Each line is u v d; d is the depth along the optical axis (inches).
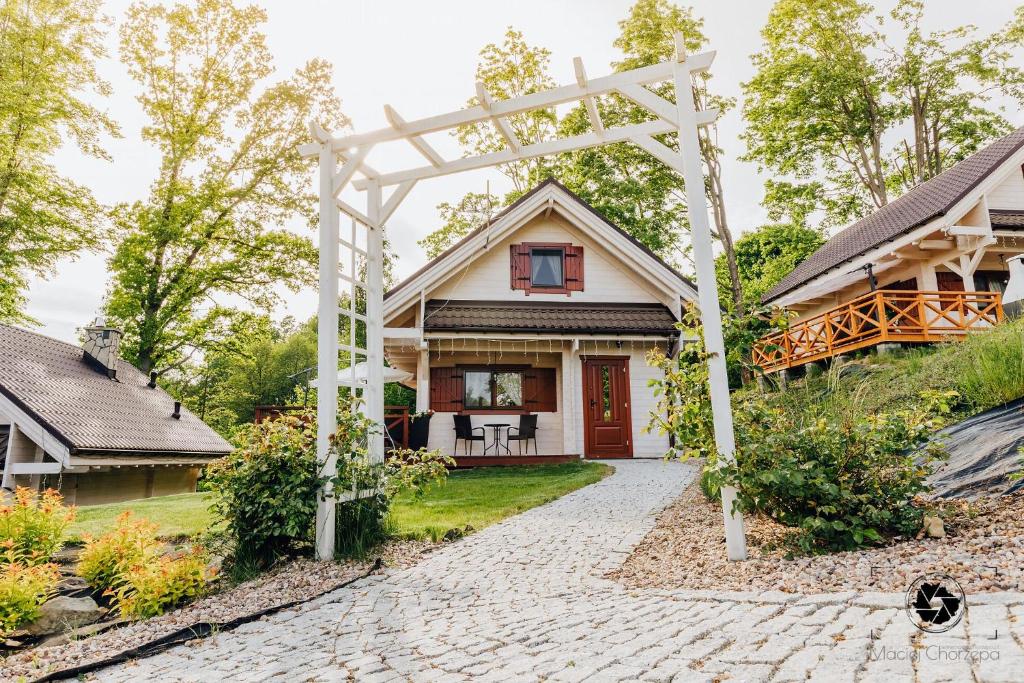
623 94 214.1
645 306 593.6
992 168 534.6
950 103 906.1
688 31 845.8
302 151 251.1
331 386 230.2
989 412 259.1
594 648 116.8
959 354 353.1
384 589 183.5
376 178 271.6
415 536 244.1
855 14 873.5
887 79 901.8
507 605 158.9
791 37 914.7
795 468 175.0
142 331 776.9
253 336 896.9
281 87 802.2
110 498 474.6
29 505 247.9
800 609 122.6
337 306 239.5
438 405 566.9
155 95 790.5
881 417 193.0
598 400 562.9
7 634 173.8
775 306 207.8
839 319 579.5
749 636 111.8
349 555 220.8
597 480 386.3
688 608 137.0
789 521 182.1
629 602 149.9
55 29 722.2
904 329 505.7
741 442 193.2
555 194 581.6
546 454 563.2
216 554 229.6
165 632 164.2
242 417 1486.2
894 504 177.6
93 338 586.9
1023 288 458.3
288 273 824.9
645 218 929.5
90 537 218.8
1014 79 864.9
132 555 205.5
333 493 220.4
